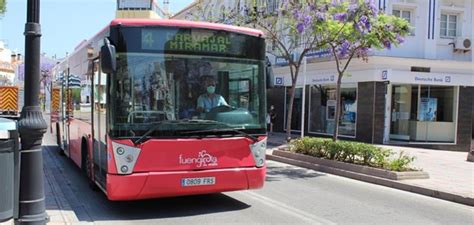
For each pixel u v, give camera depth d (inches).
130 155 289.7
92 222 293.9
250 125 319.9
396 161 480.4
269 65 337.4
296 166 590.9
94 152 369.4
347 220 309.7
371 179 471.8
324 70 1015.6
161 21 303.9
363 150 510.3
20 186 256.8
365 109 908.6
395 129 928.9
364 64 906.1
